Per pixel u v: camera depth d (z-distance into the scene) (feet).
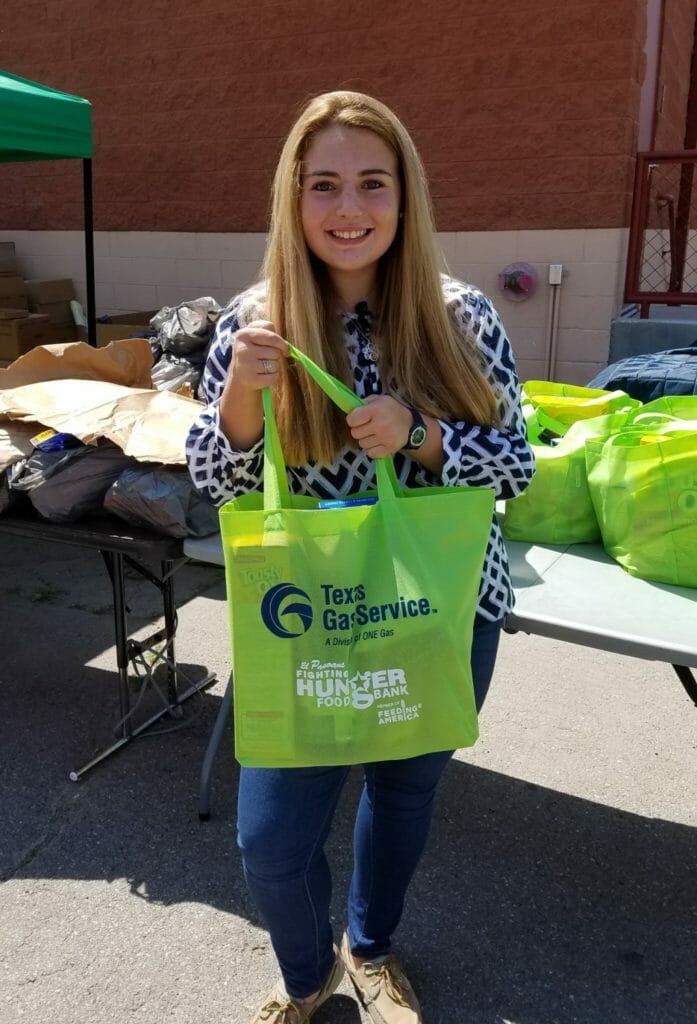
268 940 6.64
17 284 22.72
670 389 10.14
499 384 5.07
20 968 6.38
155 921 6.83
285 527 4.34
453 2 18.58
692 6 24.06
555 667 10.57
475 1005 6.10
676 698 9.89
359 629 4.43
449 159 19.40
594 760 8.82
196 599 12.73
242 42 21.30
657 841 7.75
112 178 24.09
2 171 25.81
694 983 6.31
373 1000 5.80
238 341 4.54
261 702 4.46
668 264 22.48
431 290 4.82
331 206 4.60
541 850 7.64
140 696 9.17
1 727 9.45
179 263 23.73
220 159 22.45
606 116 17.79
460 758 8.86
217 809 8.13
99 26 23.09
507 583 5.35
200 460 4.99
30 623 11.94
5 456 8.27
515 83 18.42
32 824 7.94
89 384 8.87
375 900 5.73
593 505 7.39
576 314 18.95
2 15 24.32
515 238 19.12
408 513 4.47
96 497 8.18
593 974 6.37
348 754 4.51
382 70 19.74
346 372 4.94
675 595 6.53
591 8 17.39
